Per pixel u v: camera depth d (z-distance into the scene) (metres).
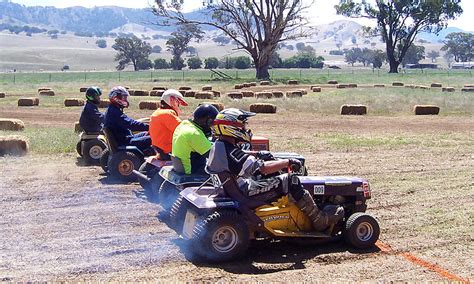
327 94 37.69
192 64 142.88
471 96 34.31
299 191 6.73
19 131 18.45
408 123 21.94
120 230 7.83
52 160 13.43
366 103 29.78
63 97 35.84
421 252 7.02
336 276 6.16
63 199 9.60
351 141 16.66
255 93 36.06
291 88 48.84
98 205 9.23
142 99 32.88
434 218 8.57
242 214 6.63
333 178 7.30
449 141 16.91
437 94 36.19
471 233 7.79
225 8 64.50
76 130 17.94
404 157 14.11
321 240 7.07
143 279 6.00
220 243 6.51
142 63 149.25
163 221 8.30
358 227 7.06
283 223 6.86
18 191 10.18
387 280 6.05
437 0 82.50
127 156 10.91
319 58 151.50
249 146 7.75
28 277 6.02
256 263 6.55
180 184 7.95
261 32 65.50
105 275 6.12
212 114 8.15
